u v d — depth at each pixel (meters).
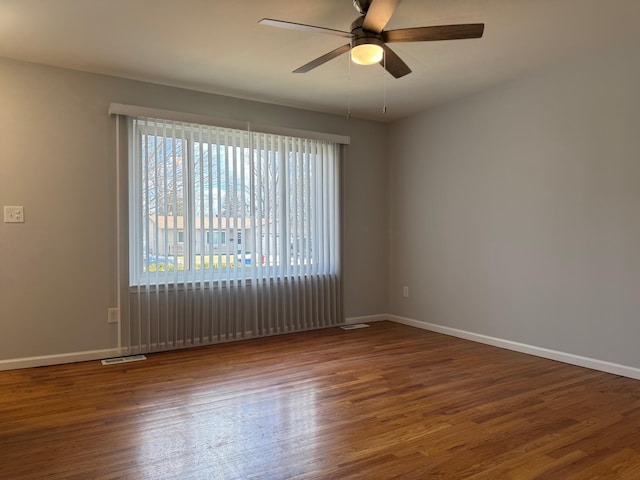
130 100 3.75
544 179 3.64
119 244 3.68
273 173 4.40
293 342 4.16
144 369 3.35
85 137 3.58
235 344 4.08
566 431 2.30
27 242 3.39
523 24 2.82
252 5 2.57
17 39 3.00
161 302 3.86
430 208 4.71
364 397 2.78
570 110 3.45
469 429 2.32
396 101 4.42
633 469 1.93
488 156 4.09
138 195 3.73
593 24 2.82
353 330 4.69
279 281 4.45
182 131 3.92
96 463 1.98
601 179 3.27
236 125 4.14
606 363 3.25
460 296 4.39
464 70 3.61
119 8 2.59
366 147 5.09
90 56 3.29
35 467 1.95
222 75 3.68
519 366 3.41
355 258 5.03
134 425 2.38
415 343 4.14
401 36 2.36
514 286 3.88
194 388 2.94
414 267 4.91
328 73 3.64
